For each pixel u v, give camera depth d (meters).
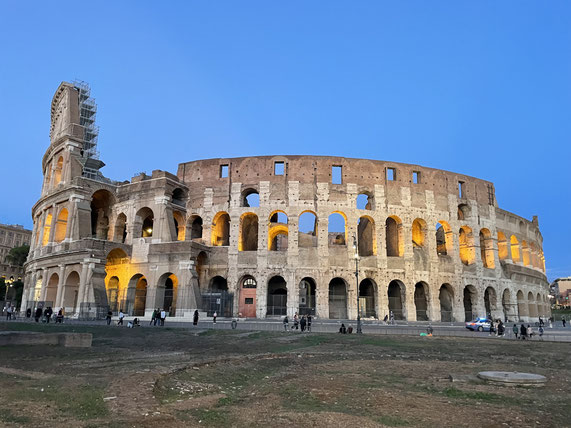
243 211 69.44
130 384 14.30
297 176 69.81
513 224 87.12
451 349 31.12
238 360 22.81
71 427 10.20
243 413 12.27
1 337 27.28
